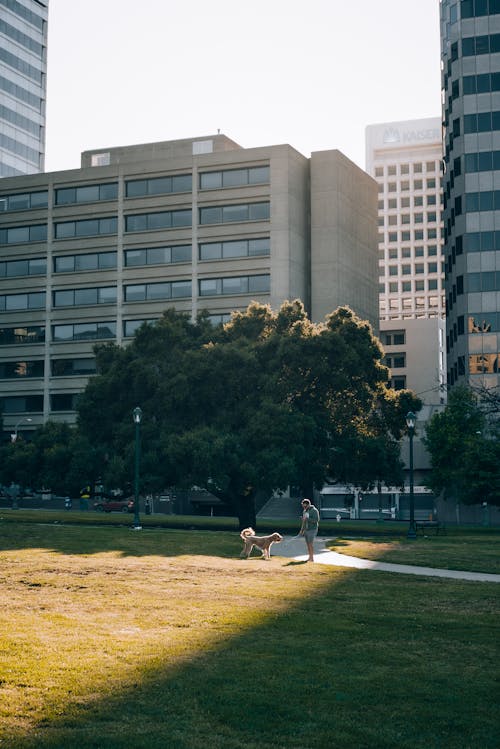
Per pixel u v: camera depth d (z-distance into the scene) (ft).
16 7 496.64
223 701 36.78
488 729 34.22
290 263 347.15
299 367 176.45
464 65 313.32
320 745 32.09
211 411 177.99
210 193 356.59
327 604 60.13
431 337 463.83
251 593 63.67
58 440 194.18
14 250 383.65
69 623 50.57
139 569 75.41
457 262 310.65
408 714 35.81
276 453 161.07
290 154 350.23
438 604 61.46
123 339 364.38
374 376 190.90
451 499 269.64
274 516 308.19
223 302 350.43
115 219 370.94
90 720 34.01
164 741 31.96
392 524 248.32
